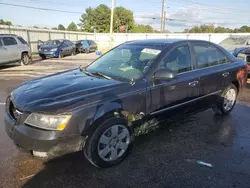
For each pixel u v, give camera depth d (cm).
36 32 2078
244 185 257
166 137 370
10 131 261
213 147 341
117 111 283
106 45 3269
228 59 466
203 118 459
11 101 282
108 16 6391
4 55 1105
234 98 488
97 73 347
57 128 239
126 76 324
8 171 270
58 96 263
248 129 408
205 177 270
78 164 288
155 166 289
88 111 254
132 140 306
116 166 288
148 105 315
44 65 1324
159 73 312
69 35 2722
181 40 385
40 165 284
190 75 369
